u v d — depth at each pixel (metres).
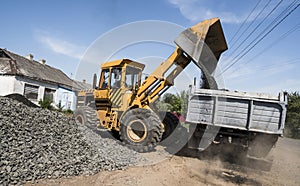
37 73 19.95
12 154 4.05
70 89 20.83
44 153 4.50
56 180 3.77
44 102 16.89
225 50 6.96
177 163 5.64
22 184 3.42
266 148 5.83
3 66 17.89
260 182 4.70
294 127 21.09
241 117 5.61
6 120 5.20
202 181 4.46
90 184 3.77
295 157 8.15
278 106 5.31
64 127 6.26
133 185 3.87
